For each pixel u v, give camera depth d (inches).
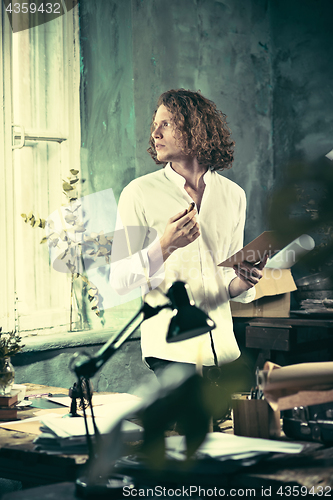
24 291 116.4
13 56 117.3
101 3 129.0
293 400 48.5
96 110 129.6
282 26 166.6
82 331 122.6
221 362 77.6
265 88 166.6
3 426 60.1
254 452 46.0
